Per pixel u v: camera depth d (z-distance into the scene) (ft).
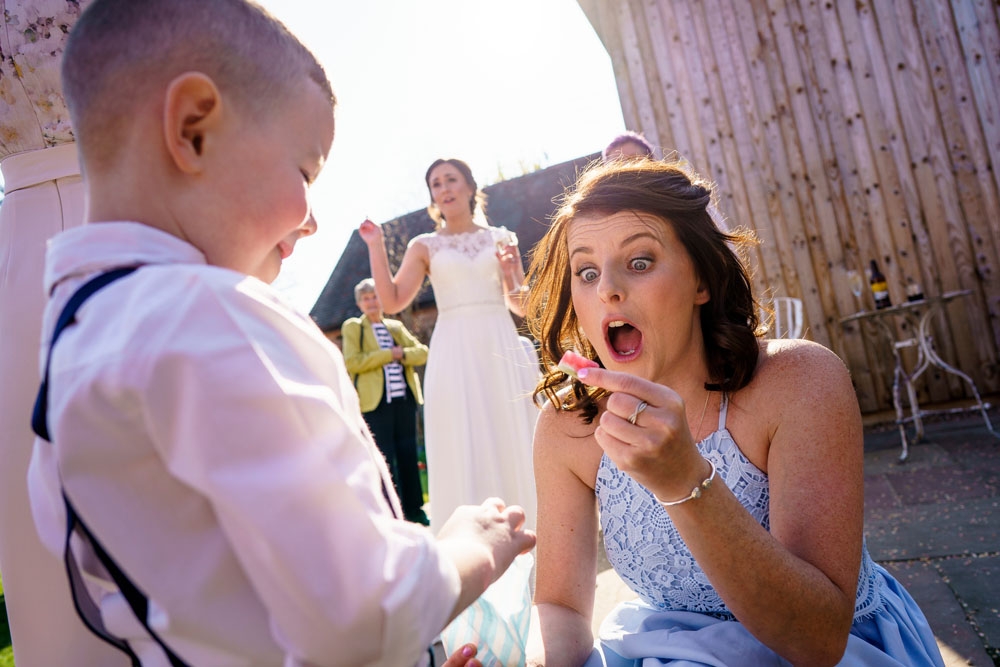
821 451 3.91
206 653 2.44
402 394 18.17
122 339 2.31
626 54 23.89
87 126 2.82
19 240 4.67
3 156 4.85
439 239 12.24
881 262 22.03
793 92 22.68
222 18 2.85
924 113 21.58
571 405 4.83
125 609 2.70
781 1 22.71
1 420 4.37
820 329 22.49
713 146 23.27
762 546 3.37
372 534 2.46
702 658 3.78
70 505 2.48
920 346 17.70
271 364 2.46
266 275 3.42
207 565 2.37
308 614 2.27
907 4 21.63
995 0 20.88
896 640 4.06
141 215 2.79
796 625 3.47
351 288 61.67
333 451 2.50
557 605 4.64
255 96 2.90
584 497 4.87
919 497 12.55
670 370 4.37
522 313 12.82
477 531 3.25
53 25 4.72
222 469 2.26
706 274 4.30
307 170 3.16
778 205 22.81
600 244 4.17
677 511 3.31
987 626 7.33
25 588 4.33
